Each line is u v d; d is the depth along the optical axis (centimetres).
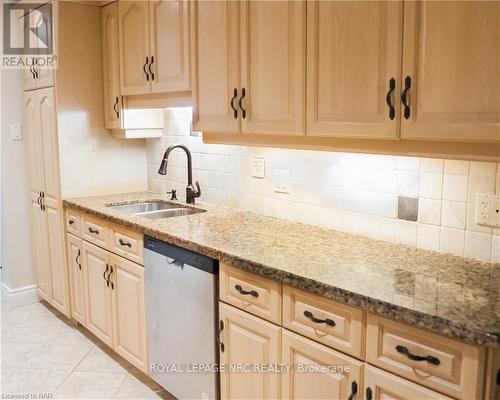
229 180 291
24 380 279
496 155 151
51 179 335
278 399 188
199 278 217
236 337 203
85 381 279
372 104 173
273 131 209
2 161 370
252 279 192
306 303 173
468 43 147
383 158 213
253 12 211
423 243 204
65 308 341
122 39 302
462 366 136
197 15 238
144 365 267
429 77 157
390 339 151
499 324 133
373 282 165
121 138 344
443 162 193
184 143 321
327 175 237
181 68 256
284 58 200
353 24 175
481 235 186
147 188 364
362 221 225
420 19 157
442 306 145
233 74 222
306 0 190
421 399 145
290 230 237
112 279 284
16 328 346
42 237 362
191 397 235
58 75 316
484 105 145
